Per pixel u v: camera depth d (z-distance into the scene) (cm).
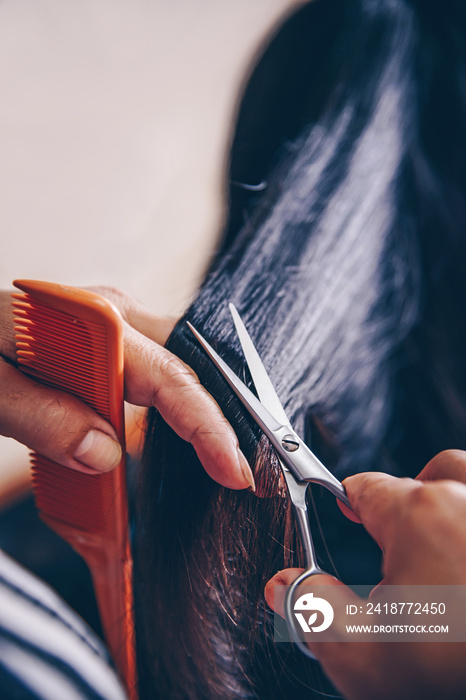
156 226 139
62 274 134
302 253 70
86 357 42
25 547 82
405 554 37
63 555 81
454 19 80
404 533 37
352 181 75
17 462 101
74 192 137
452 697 36
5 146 136
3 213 133
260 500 50
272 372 60
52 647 42
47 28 140
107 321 37
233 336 55
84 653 45
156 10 143
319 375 69
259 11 144
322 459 74
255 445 48
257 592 52
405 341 83
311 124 77
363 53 78
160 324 56
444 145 83
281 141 78
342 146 76
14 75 138
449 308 84
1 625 40
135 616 57
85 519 52
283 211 71
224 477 42
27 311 41
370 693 37
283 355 63
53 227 135
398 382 83
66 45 141
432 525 36
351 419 79
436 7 80
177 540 52
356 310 76
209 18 144
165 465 51
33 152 137
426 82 82
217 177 142
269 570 52
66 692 40
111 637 56
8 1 138
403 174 81
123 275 134
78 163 138
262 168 79
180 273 131
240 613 53
